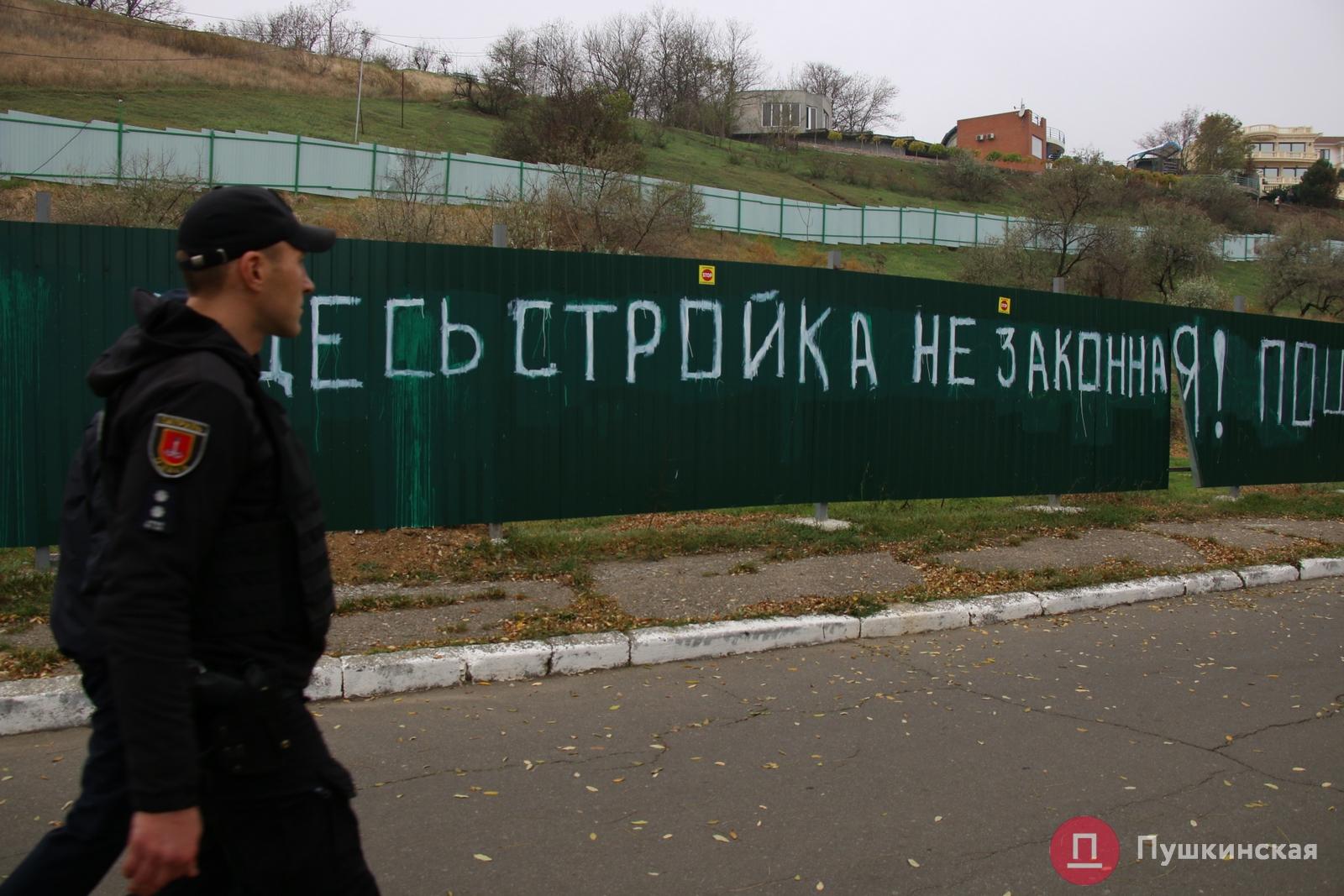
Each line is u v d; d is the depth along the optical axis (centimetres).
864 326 880
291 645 207
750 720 489
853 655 600
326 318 668
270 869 201
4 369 592
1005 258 3381
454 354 709
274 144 3334
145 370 194
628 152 4184
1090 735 484
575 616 604
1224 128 9256
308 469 213
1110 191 3503
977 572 756
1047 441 1001
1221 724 504
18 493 598
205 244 203
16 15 5150
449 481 711
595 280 755
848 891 338
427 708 494
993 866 357
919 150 8412
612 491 771
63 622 209
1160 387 1086
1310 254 3538
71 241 605
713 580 698
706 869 349
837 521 892
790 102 8362
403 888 330
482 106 5916
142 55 5203
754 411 829
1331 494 1306
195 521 184
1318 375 1241
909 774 432
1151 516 1030
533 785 411
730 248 3600
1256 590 802
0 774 407
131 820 202
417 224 2127
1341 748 477
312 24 7069
